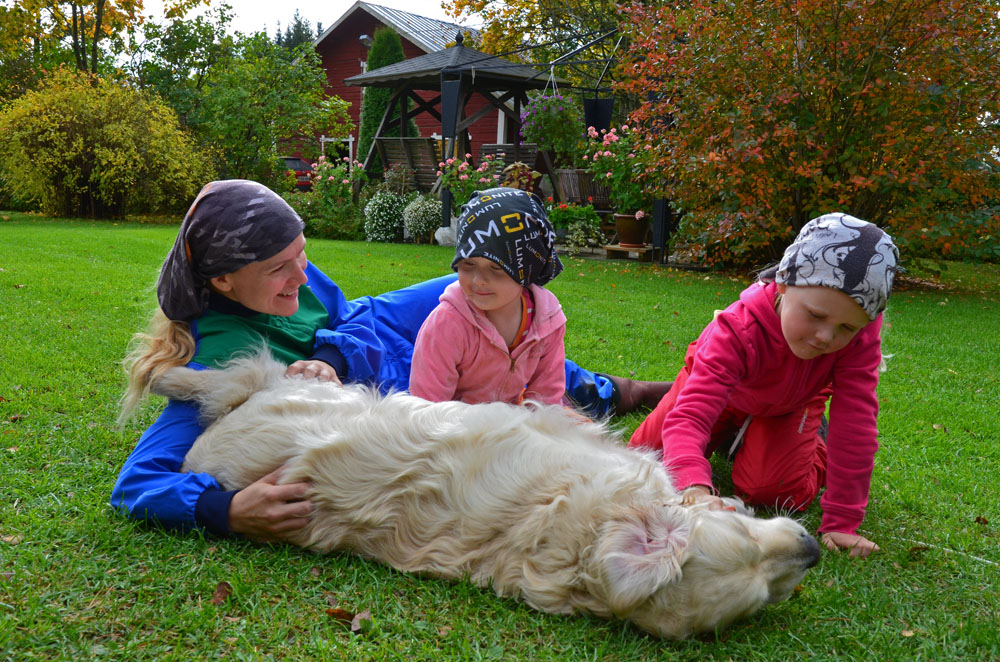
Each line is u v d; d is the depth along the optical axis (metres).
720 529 1.72
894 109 8.46
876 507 2.72
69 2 21.11
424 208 13.30
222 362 2.46
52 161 16.48
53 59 23.62
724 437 3.09
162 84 22.16
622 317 6.34
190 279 2.41
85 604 1.79
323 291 3.17
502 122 23.47
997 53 8.32
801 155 8.91
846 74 8.43
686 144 9.34
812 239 2.27
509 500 1.92
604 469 1.93
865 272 2.17
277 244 2.42
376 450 2.05
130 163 16.92
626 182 11.32
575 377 3.45
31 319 4.93
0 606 1.75
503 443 2.01
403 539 2.00
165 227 15.03
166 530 2.13
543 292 2.86
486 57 13.45
